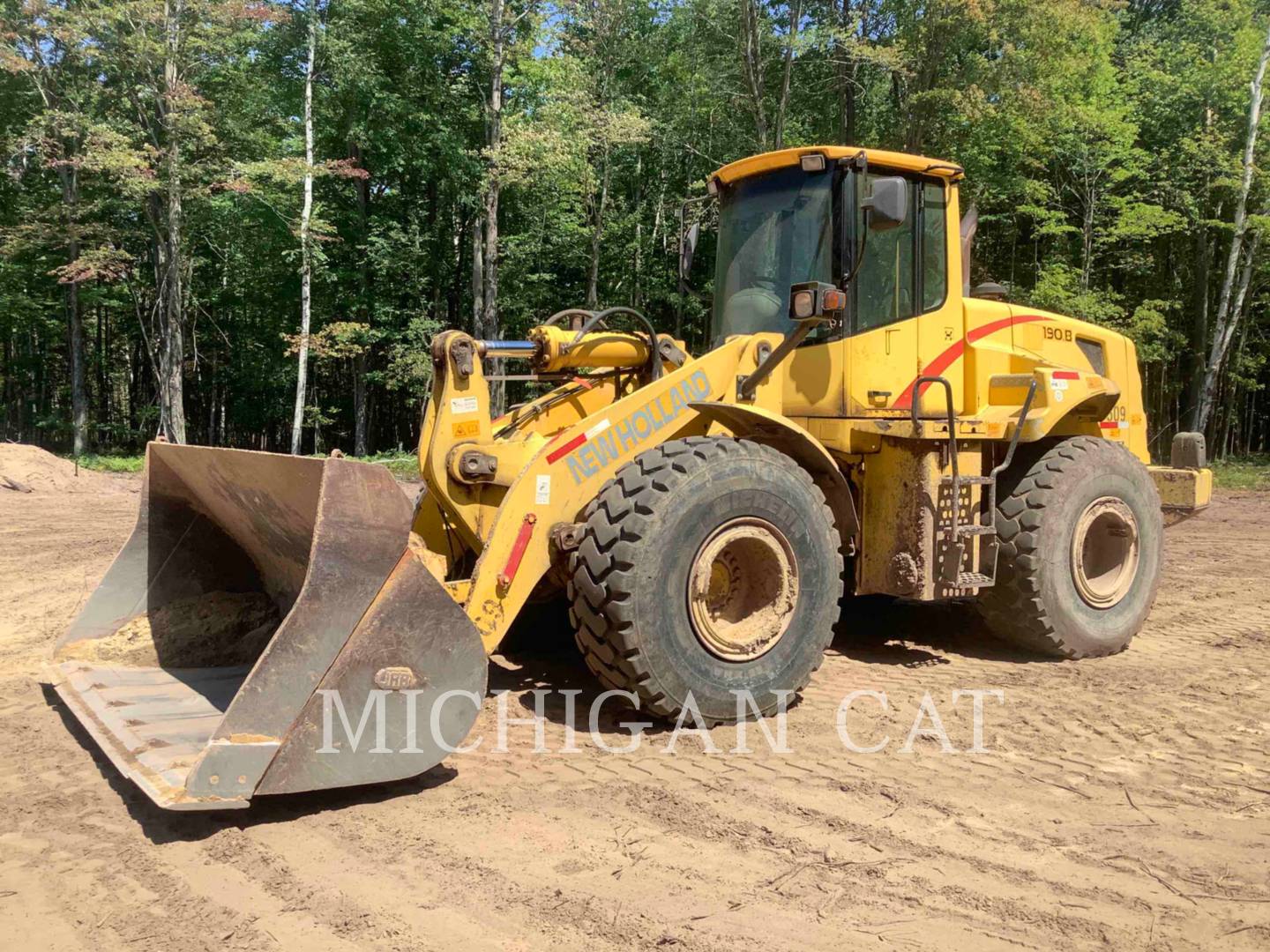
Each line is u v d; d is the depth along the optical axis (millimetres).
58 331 31281
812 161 4570
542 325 4418
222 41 21203
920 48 18578
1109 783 3316
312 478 3158
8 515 12492
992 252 24016
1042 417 5004
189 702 3551
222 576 4480
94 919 2332
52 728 3805
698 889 2500
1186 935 2285
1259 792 3246
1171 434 27109
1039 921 2346
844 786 3234
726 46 23156
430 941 2223
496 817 2963
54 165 21609
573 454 3875
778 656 3941
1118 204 20359
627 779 3283
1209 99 20812
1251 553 9516
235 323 32375
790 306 4203
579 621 3693
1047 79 18484
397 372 24359
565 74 20594
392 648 3045
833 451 4668
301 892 2469
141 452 30859
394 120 25906
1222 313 20750
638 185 25828
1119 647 5289
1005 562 5082
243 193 23406
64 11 20547
